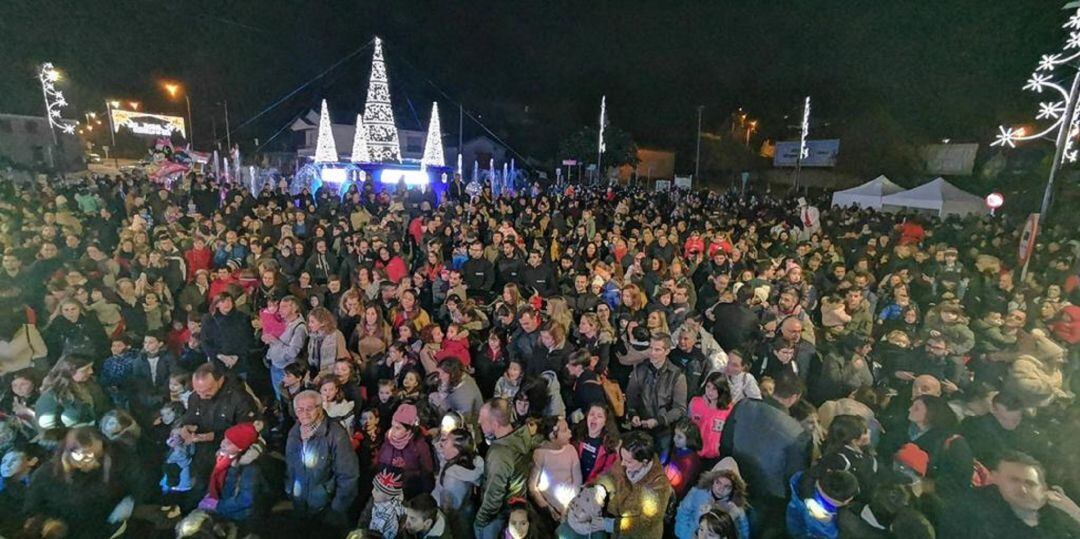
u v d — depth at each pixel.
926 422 3.78
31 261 8.06
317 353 5.64
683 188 39.06
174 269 8.30
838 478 3.11
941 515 3.15
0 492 4.06
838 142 42.88
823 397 5.09
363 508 4.32
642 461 3.40
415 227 12.49
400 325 6.33
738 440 3.80
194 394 4.55
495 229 12.37
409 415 4.05
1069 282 8.17
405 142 50.72
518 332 5.83
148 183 18.33
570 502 3.61
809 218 13.91
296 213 12.57
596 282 7.55
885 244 12.09
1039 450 3.62
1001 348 6.07
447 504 3.81
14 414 4.68
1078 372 5.56
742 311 6.48
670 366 4.70
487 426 3.75
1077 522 2.82
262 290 7.50
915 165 38.34
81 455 3.67
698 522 3.44
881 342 5.86
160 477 4.45
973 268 11.01
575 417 4.56
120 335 5.62
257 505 4.18
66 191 16.38
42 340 5.70
